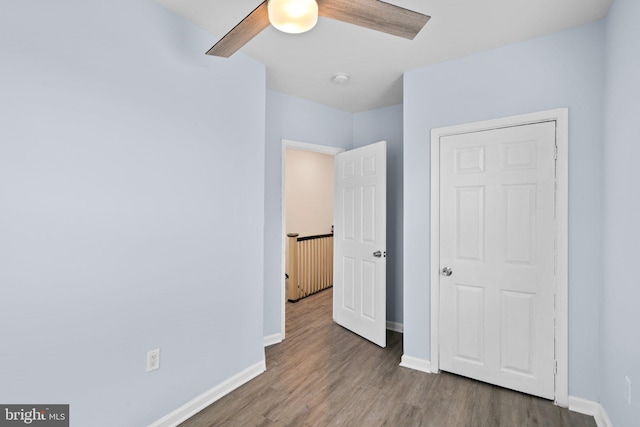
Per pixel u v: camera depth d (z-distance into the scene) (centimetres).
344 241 363
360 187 339
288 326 368
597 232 198
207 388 212
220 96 222
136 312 173
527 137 221
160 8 185
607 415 182
